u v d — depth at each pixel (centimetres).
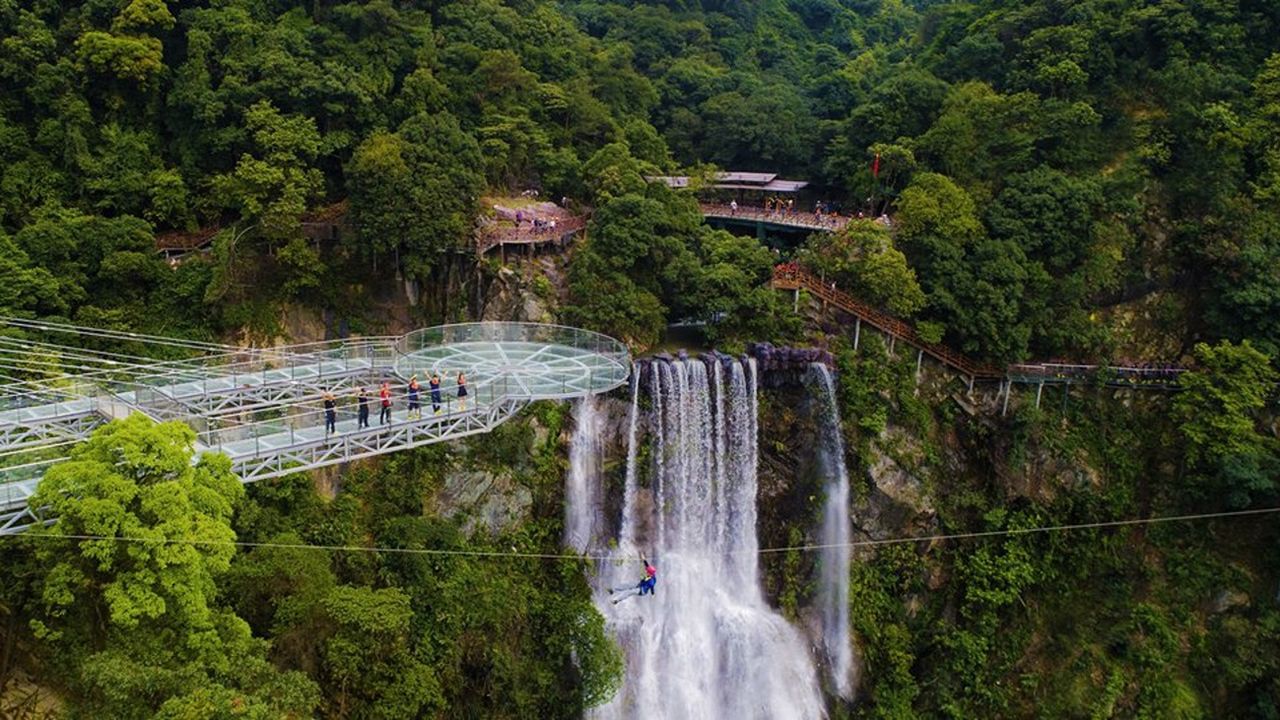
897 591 6038
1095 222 6688
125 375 4566
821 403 6128
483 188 6303
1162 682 5866
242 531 4278
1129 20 7619
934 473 6216
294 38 6694
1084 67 7612
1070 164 7212
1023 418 6238
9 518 3020
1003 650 5950
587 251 6309
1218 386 6134
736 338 6369
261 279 5984
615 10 11100
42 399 4072
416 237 5838
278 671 3353
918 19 13725
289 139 6019
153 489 2897
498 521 5284
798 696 5788
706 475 5934
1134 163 6931
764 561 6109
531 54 8219
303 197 6006
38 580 3094
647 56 10412
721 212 8269
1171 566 6184
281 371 4719
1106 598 6181
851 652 5862
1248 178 6925
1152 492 6412
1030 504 6231
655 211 6531
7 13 6119
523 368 4600
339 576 4519
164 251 6128
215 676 2933
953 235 6662
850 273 6600
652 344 6328
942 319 6431
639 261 6519
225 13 6638
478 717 4578
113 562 2900
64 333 5244
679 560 5866
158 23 6431
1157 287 6844
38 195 5875
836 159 8531
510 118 7212
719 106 9481
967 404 6425
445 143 6222
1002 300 6281
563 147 7594
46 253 5384
